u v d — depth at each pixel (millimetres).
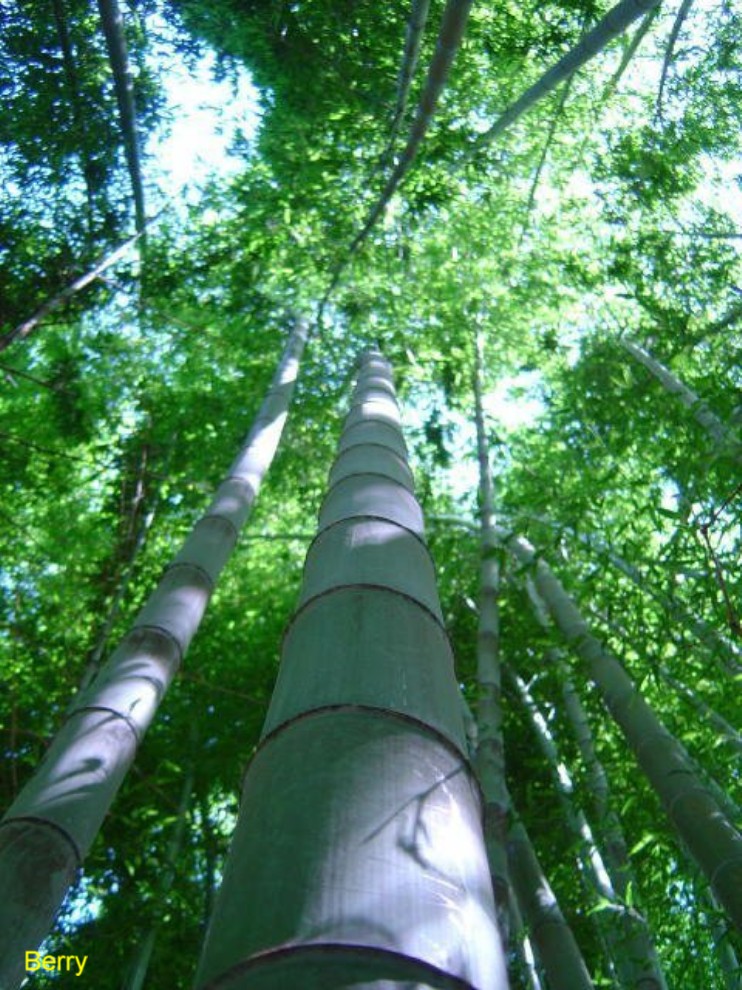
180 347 7008
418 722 1397
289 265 6418
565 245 6543
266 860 1110
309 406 7289
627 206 6340
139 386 7152
